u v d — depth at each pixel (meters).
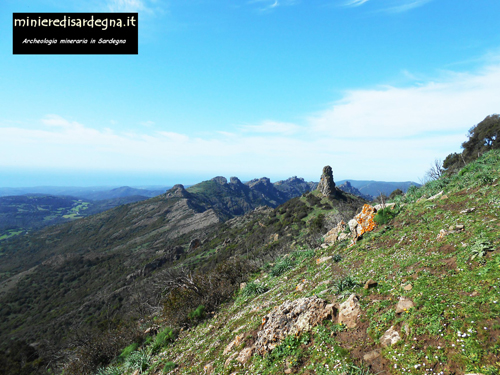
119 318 44.91
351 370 6.50
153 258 134.12
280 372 7.90
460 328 5.91
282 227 84.06
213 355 12.09
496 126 47.84
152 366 15.36
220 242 120.06
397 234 14.74
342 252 17.97
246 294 19.83
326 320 8.73
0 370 50.19
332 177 100.81
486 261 7.74
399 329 6.88
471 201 13.21
